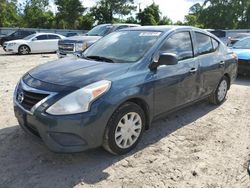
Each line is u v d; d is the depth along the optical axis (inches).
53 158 158.4
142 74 166.9
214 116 231.8
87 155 162.2
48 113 139.8
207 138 190.2
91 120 142.2
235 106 259.8
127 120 160.1
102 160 157.9
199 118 225.9
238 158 165.5
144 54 176.1
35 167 149.9
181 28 207.2
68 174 144.9
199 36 223.0
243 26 1978.3
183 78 195.6
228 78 263.7
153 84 171.2
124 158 161.0
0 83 333.4
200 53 219.1
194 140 186.7
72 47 469.7
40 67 177.0
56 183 137.9
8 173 144.3
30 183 137.3
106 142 153.3
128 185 138.3
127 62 172.4
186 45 206.4
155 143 180.2
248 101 277.4
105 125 148.3
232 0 1956.2
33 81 156.0
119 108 154.0
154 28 202.7
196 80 211.5
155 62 173.8
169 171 150.6
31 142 174.4
